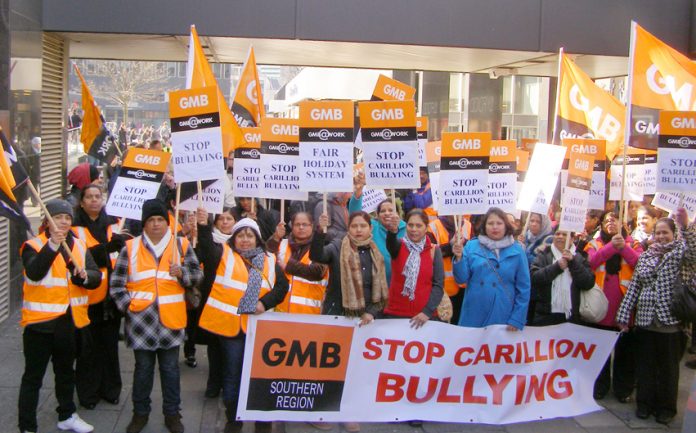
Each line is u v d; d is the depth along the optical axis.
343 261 6.54
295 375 6.59
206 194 7.75
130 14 11.56
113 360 7.20
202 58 7.86
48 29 11.27
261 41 12.56
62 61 12.55
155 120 61.00
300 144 6.72
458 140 6.98
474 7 12.64
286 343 6.56
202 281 6.72
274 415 6.57
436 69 17.06
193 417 7.00
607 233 8.04
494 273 6.97
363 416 6.74
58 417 6.54
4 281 9.62
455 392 6.91
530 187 7.71
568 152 8.26
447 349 6.86
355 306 6.47
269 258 6.59
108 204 7.55
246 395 6.51
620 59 13.68
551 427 7.03
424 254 6.86
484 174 7.02
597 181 8.24
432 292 6.85
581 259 7.35
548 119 20.11
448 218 9.29
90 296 6.81
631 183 9.54
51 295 6.14
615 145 9.35
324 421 6.68
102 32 11.53
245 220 6.61
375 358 6.73
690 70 8.09
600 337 7.26
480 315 6.98
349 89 21.41
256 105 9.13
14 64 9.70
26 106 10.29
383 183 6.87
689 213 7.93
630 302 7.24
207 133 6.68
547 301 7.52
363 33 12.36
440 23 12.55
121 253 6.45
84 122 9.37
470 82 22.17
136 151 7.61
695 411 5.59
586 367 7.26
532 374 7.07
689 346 9.40
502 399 6.97
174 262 6.35
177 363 6.49
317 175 6.71
